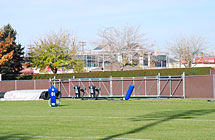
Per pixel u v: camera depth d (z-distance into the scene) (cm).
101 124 1333
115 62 5944
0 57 5109
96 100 3275
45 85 4081
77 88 3572
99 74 4434
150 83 3528
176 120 1437
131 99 3288
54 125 1316
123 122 1392
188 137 988
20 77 5166
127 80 3662
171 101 2886
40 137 1020
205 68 3900
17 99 3594
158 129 1169
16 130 1189
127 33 5928
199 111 1867
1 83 4269
